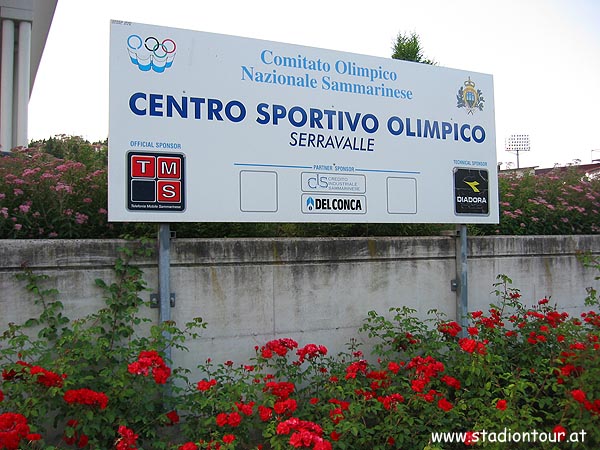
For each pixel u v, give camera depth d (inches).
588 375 154.7
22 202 178.4
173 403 156.9
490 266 231.9
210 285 178.2
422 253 215.0
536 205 268.1
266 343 185.0
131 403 147.6
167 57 174.2
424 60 347.6
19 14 566.9
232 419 141.3
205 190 176.6
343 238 200.1
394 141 209.8
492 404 156.0
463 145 224.5
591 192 281.4
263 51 188.1
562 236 248.7
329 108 198.1
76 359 145.6
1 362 151.7
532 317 215.5
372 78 207.2
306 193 192.2
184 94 175.5
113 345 162.6
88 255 163.6
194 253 175.9
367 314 202.8
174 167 172.9
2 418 120.6
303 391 175.6
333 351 196.4
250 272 184.2
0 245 153.9
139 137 169.0
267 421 153.0
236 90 183.0
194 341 175.3
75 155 236.2
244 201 182.1
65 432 136.7
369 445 155.4
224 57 182.1
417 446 154.1
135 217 166.9
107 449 144.6
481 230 256.5
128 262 168.6
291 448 129.9
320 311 195.0
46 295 157.9
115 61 167.9
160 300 168.1
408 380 172.1
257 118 185.6
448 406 151.5
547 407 173.6
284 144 189.5
